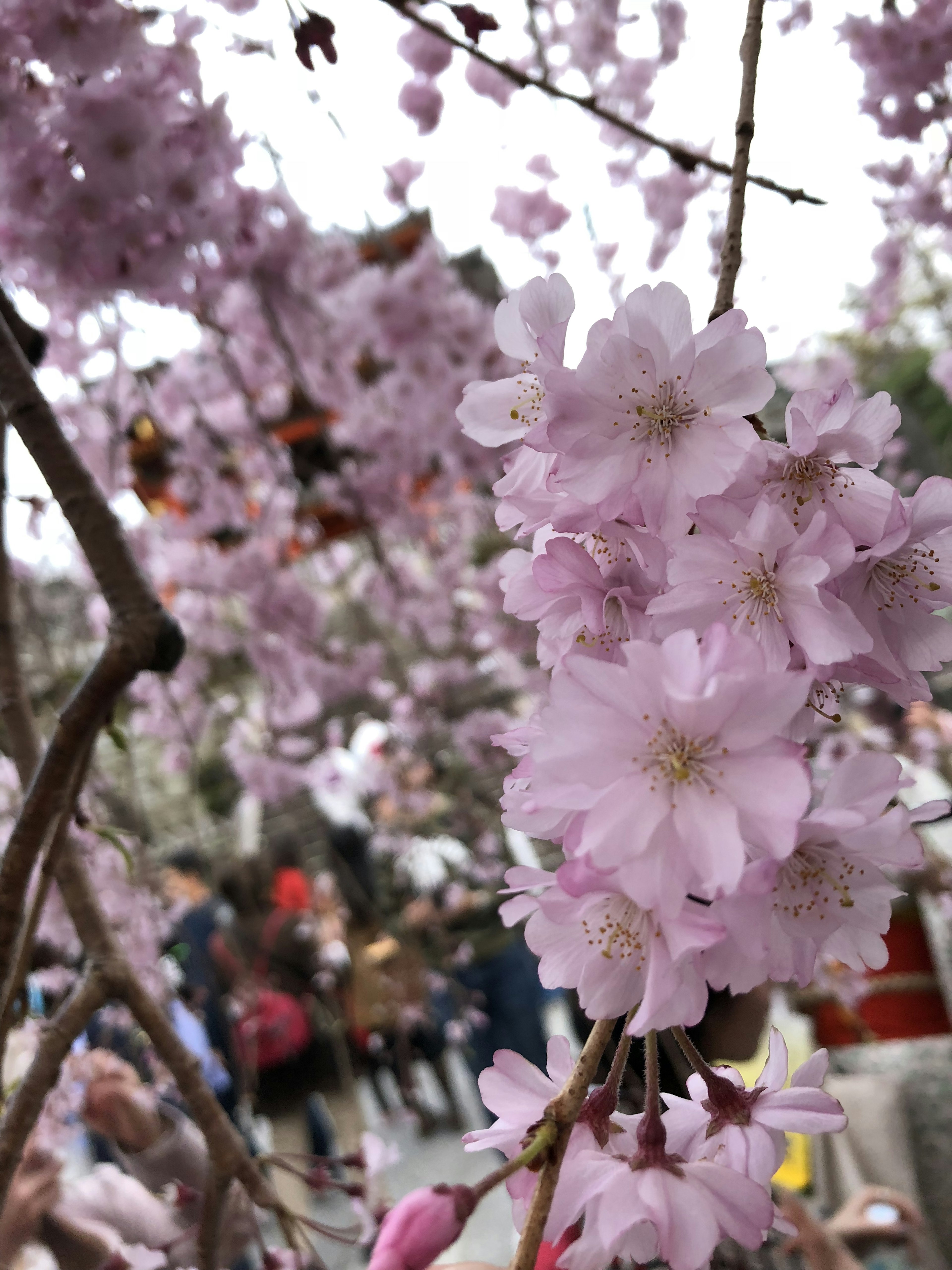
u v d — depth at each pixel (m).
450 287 0.94
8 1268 0.41
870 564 0.18
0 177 0.46
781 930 0.16
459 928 1.16
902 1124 0.56
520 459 0.20
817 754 0.33
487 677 1.65
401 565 1.49
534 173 1.05
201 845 1.47
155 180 0.47
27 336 0.32
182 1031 0.94
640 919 0.16
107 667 0.24
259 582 1.29
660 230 1.02
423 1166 1.14
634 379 0.17
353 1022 1.20
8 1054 0.44
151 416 1.13
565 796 0.15
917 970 0.74
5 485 0.33
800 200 0.31
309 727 1.76
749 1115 0.17
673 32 0.85
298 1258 0.32
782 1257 0.38
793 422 0.17
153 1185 0.50
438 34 0.34
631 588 0.18
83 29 0.42
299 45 0.33
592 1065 0.15
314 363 1.07
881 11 0.66
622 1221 0.15
